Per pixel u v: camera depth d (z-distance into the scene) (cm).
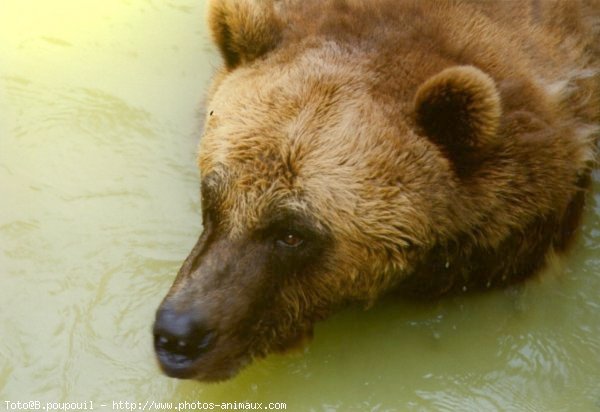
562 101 1038
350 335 1070
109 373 1030
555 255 1097
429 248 975
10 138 1260
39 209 1180
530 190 988
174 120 1283
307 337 1034
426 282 1036
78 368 1034
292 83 948
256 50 1013
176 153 1245
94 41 1395
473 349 1063
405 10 1036
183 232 1160
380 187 918
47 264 1124
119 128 1276
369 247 938
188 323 895
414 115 933
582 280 1119
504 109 977
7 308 1082
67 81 1338
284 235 926
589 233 1157
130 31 1412
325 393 1027
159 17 1434
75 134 1267
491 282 1066
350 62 964
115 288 1102
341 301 1002
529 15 1094
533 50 1057
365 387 1032
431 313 1087
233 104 970
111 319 1075
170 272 1117
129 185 1210
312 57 975
